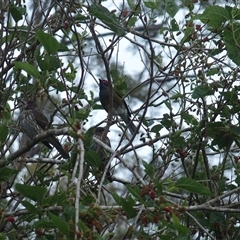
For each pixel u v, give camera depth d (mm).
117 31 6934
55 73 8773
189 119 8008
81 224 4941
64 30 8328
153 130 8086
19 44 8414
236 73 7836
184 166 7848
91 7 6887
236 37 7477
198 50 7996
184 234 5609
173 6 8258
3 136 7648
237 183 7730
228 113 7773
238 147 8250
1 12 8055
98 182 7062
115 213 5953
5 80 8211
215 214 7586
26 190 5648
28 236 7535
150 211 5668
